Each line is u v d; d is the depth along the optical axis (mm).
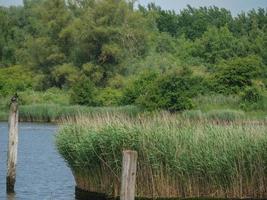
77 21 138625
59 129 35719
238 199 32750
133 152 18359
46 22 144625
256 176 32938
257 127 34406
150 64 136875
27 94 118625
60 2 144250
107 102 107500
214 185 32750
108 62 137125
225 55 164125
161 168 32219
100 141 32312
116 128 32500
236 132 33500
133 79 120000
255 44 171375
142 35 142500
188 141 32719
